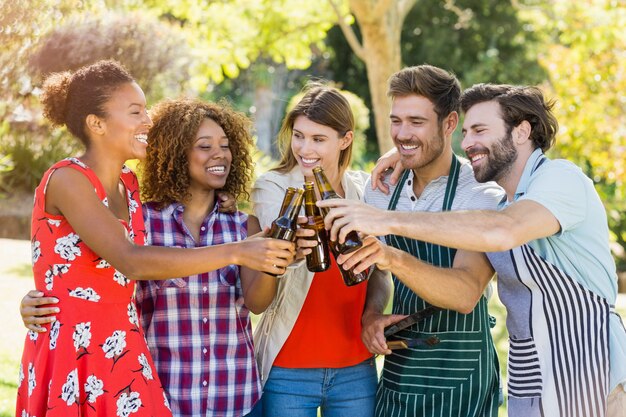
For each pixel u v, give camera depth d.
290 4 9.29
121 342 2.46
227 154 2.85
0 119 8.76
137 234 2.61
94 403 2.39
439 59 20.61
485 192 2.89
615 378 2.56
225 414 2.75
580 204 2.49
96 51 7.85
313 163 2.94
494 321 3.09
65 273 2.41
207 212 2.89
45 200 2.40
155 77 9.49
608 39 9.15
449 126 2.93
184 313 2.73
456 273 2.72
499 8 20.45
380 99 8.22
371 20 7.91
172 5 9.33
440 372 2.86
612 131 9.23
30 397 2.42
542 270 2.57
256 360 2.99
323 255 2.64
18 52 5.87
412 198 2.99
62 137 10.12
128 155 2.52
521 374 2.65
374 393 3.08
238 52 9.38
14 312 5.96
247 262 2.36
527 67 20.27
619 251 12.73
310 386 2.97
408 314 2.93
